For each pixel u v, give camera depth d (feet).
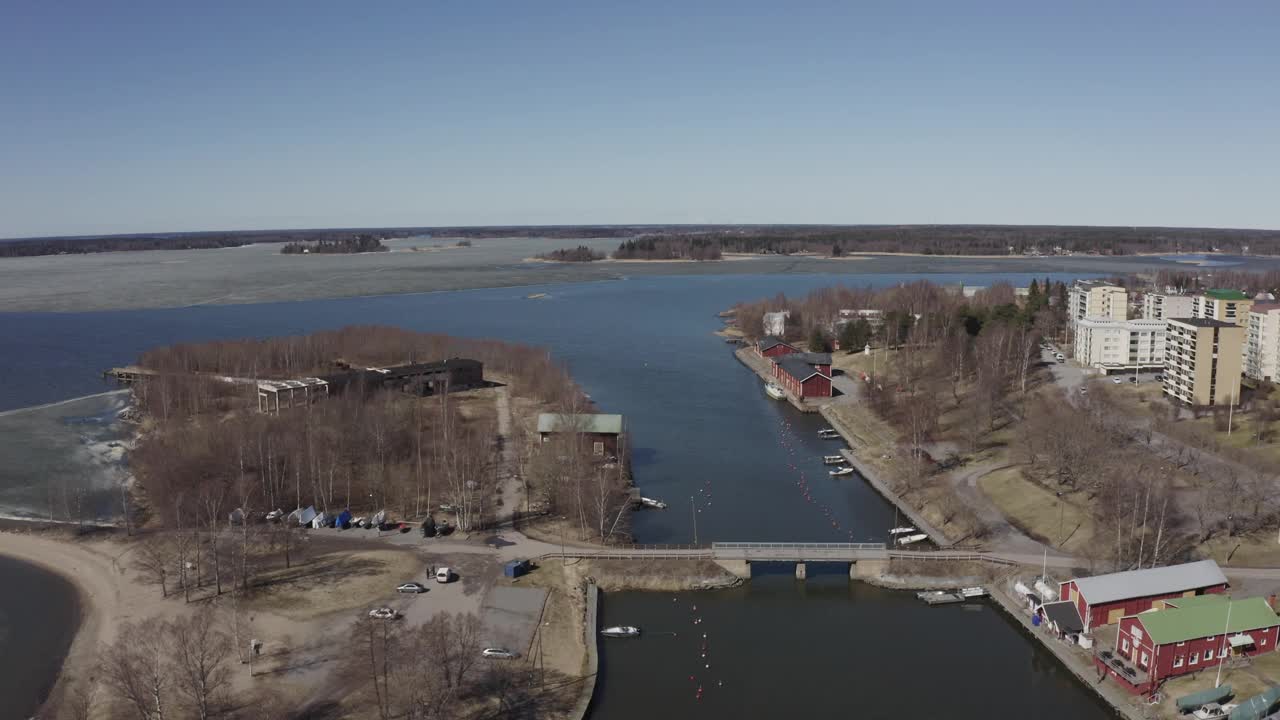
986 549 461.78
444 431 630.74
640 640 391.45
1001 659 376.07
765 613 418.10
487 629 374.43
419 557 447.83
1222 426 617.21
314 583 415.23
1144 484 464.24
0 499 550.77
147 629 358.84
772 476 610.24
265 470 543.39
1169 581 385.29
